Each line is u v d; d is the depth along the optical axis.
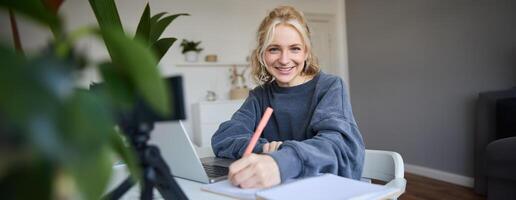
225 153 1.03
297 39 1.02
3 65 0.16
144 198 0.38
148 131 0.33
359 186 0.57
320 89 1.03
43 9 0.20
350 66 4.09
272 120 1.13
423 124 3.21
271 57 1.05
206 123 3.32
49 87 0.17
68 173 0.17
